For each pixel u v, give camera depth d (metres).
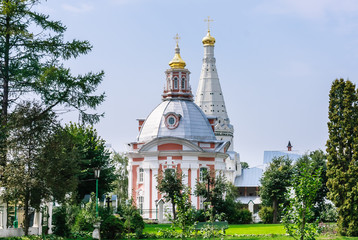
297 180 31.52
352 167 51.88
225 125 167.38
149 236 51.53
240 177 138.50
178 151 94.19
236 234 52.69
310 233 31.14
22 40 41.16
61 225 49.59
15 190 40.25
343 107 53.81
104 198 78.31
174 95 102.38
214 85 171.50
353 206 50.94
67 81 40.25
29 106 40.72
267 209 85.25
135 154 97.94
